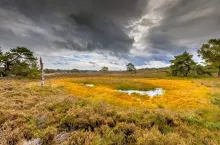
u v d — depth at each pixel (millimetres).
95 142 5395
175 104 16109
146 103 16719
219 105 15148
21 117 7117
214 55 23578
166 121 8219
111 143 5543
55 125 6766
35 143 5379
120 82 39125
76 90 22984
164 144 5461
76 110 8023
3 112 7336
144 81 42781
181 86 32125
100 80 43844
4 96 11984
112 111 8664
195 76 65875
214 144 6402
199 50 25219
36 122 6938
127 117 7957
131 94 22375
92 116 7406
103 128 6562
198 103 16219
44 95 13672
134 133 6398
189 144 6023
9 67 53344
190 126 8234
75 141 5570
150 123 7766
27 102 10000
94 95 19828
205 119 9852
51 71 148125
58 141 5719
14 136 5441
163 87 31906
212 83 34500
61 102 9539
